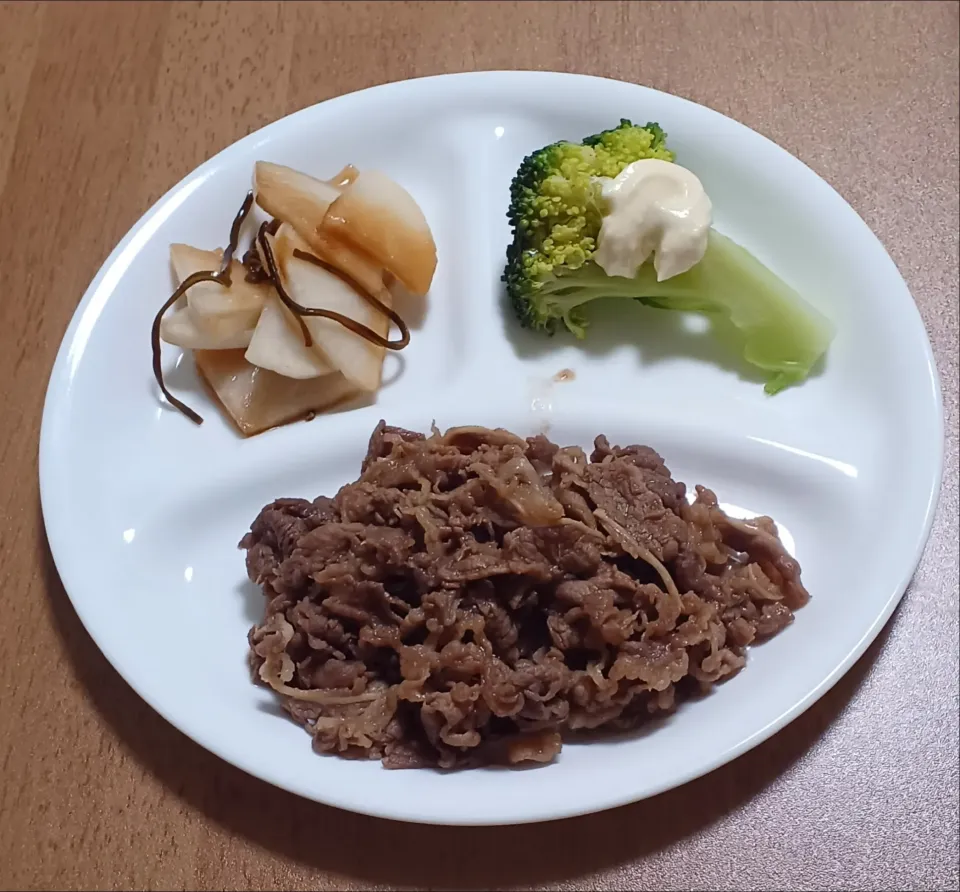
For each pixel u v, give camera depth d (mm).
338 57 362
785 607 256
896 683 267
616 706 235
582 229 287
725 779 252
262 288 291
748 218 313
